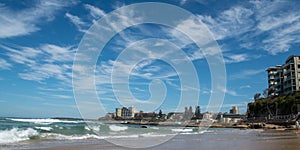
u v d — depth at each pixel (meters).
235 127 51.78
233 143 14.19
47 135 17.28
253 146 12.62
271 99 63.34
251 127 49.44
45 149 10.87
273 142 14.91
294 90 61.56
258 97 74.56
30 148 11.17
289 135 23.00
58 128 22.03
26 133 17.22
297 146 12.69
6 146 11.84
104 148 11.38
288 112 52.69
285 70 66.69
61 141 14.34
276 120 50.97
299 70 62.28
